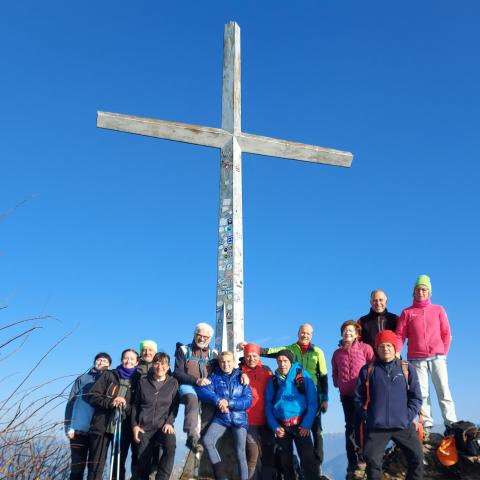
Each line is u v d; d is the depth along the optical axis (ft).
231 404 22.36
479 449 23.08
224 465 23.43
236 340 29.89
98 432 21.40
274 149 33.63
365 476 23.07
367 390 20.85
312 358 24.88
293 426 22.45
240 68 34.53
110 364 24.40
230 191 32.32
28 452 12.84
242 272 31.53
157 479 20.70
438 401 25.41
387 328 25.93
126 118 31.40
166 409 21.88
